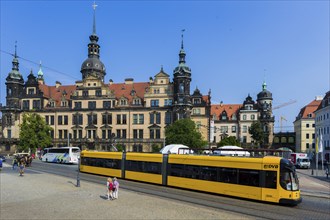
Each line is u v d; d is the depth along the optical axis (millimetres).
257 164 24094
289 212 20562
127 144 87188
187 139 66562
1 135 96500
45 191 27625
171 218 18062
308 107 115375
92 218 18219
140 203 22266
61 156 63969
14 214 19391
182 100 83062
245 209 21172
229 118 109312
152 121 86562
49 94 100188
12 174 41219
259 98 113750
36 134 81125
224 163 26375
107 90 90688
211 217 18297
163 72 87062
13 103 96438
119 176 37344
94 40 103562
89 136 90875
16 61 98938
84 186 30766
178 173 30281
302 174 48969
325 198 26234
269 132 104625
